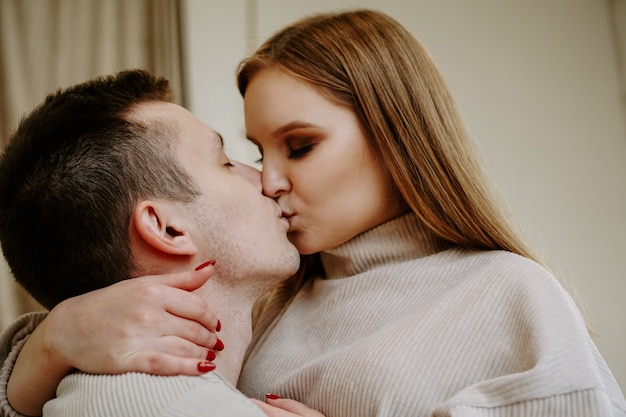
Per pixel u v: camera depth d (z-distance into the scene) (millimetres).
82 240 827
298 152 977
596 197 2189
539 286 799
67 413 681
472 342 784
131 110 887
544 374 679
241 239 886
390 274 935
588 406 663
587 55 2295
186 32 2105
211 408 647
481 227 951
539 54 2301
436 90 1035
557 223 2160
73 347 744
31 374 803
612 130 2234
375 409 768
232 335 890
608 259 2148
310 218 967
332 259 1028
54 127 852
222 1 2182
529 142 2229
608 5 2322
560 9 2330
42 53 1903
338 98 963
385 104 973
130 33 2012
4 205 863
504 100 2256
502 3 2330
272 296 1172
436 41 2273
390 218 999
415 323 827
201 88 2100
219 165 921
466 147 1022
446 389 758
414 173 961
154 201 833
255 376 966
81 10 1973
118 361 700
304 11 2254
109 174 820
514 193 2129
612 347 2076
